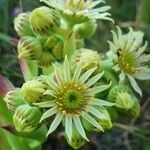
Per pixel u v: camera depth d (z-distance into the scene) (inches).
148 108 4.1
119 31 3.1
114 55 3.0
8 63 3.8
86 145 3.9
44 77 2.7
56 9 2.9
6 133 3.2
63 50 2.9
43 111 2.7
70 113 2.7
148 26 4.4
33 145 3.1
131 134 4.1
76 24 3.1
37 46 2.8
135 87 3.0
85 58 2.7
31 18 2.8
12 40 3.5
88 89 2.7
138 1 4.6
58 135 3.7
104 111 2.7
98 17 3.0
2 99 3.1
